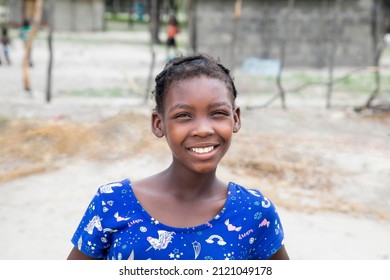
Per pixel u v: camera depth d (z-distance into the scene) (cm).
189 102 177
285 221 565
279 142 859
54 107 1080
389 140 891
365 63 1819
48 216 565
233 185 195
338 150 822
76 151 782
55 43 2516
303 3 1791
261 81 1545
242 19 1780
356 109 1122
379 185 688
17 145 786
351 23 1805
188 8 1897
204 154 178
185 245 183
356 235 538
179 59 187
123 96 1243
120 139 830
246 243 188
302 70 1803
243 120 1009
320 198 638
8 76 1512
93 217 189
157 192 189
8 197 615
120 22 4203
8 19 3309
